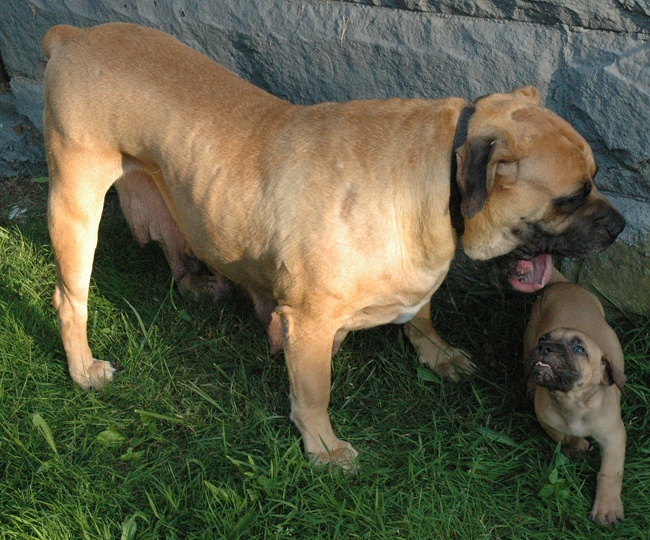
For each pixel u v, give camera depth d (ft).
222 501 5.56
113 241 7.48
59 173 6.07
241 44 6.97
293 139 5.59
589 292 6.29
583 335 5.57
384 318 5.81
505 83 6.16
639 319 6.46
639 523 5.49
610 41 5.81
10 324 6.65
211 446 5.95
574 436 5.69
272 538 5.37
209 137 5.74
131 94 5.85
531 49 6.00
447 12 6.16
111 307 6.96
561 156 5.16
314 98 6.88
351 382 6.41
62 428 6.11
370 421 6.16
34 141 8.46
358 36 6.48
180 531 5.46
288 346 5.71
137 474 5.78
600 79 5.87
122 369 6.56
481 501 5.59
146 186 6.40
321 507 5.52
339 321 5.62
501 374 6.46
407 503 5.57
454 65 6.24
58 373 6.48
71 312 6.35
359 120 5.55
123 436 6.03
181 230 6.21
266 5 6.75
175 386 6.39
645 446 5.83
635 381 6.20
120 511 5.57
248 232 5.67
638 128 5.87
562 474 5.68
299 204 5.45
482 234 5.38
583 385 5.45
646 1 5.58
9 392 6.29
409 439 5.95
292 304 5.60
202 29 7.07
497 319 6.73
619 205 6.23
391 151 5.40
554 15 5.86
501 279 6.75
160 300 7.05
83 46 5.99
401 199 5.37
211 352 6.63
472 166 5.09
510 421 6.06
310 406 5.82
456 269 6.88
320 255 5.40
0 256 7.40
